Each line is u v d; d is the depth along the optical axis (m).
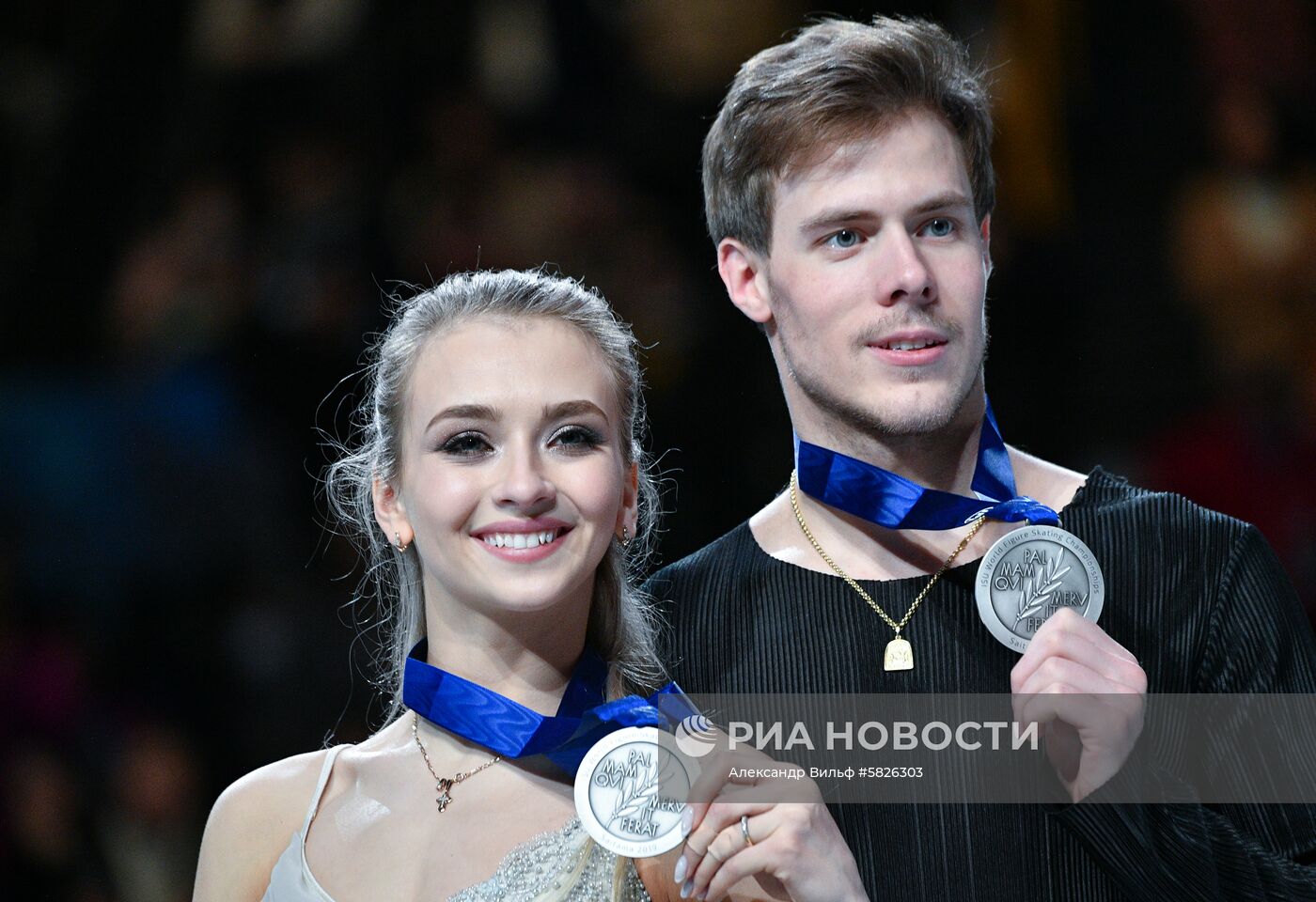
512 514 7.09
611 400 7.45
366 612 17.38
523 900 7.02
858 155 7.55
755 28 19.75
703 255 19.53
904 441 7.81
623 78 19.88
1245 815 7.46
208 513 17.70
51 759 16.64
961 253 7.63
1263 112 19.23
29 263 19.48
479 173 19.53
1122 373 18.73
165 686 17.11
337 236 19.19
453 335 7.38
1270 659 7.55
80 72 20.19
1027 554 7.66
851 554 8.08
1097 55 19.30
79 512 17.77
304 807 7.73
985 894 7.43
